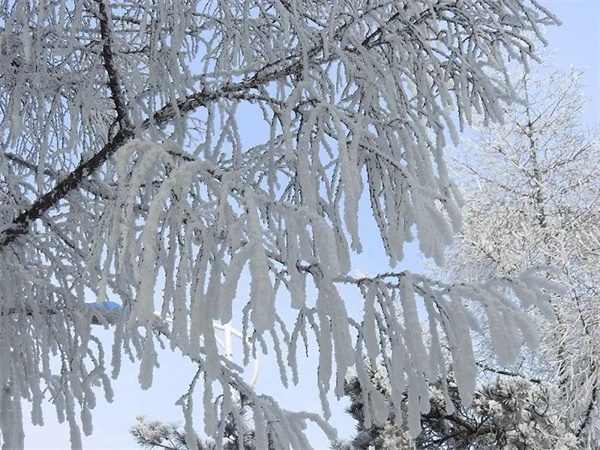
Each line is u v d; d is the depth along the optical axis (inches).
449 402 82.1
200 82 97.8
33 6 103.7
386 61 98.4
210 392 94.8
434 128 95.8
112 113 138.6
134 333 118.2
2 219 117.4
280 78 99.2
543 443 231.8
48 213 112.6
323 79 97.4
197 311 62.8
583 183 322.0
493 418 233.1
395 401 84.7
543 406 247.6
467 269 316.8
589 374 270.1
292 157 77.8
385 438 244.2
